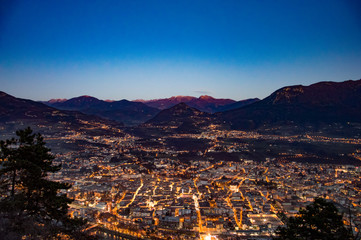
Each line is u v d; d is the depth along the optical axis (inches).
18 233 1688.0
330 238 1702.8
